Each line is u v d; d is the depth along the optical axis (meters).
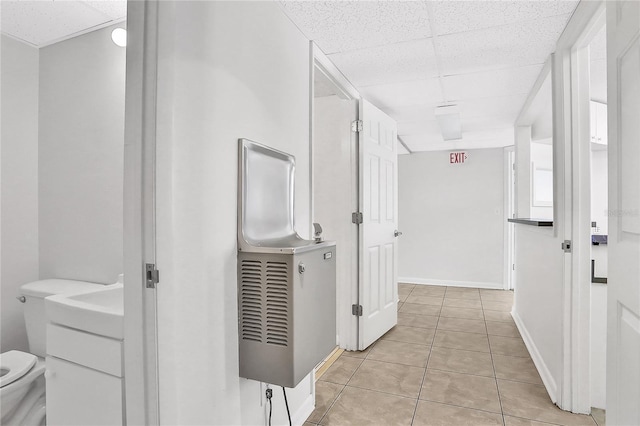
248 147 1.40
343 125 2.95
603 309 1.98
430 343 3.07
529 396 2.17
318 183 3.14
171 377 1.10
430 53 2.22
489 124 3.94
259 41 1.51
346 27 1.89
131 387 1.13
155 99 1.10
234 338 1.36
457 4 1.69
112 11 1.82
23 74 2.11
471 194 5.36
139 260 1.11
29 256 2.12
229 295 1.33
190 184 1.15
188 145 1.15
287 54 1.75
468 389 2.27
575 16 1.74
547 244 2.34
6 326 2.03
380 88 2.86
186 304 1.14
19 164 2.09
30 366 1.68
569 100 1.97
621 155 1.07
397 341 3.13
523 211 3.66
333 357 2.79
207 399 1.22
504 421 1.92
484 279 5.29
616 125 1.10
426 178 5.59
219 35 1.27
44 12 1.83
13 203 2.06
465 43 2.09
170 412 1.10
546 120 3.13
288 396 1.79
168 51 1.10
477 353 2.85
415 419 1.95
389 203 3.37
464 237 5.40
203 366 1.20
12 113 2.06
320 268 1.52
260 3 1.52
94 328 1.35
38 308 1.88
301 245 1.48
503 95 3.01
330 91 2.98
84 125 2.04
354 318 2.92
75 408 1.39
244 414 1.42
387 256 3.31
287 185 1.70
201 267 1.19
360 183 2.90
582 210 1.95
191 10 1.16
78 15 1.86
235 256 1.37
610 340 1.15
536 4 1.69
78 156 2.05
